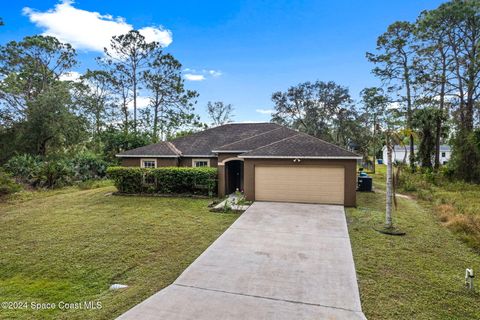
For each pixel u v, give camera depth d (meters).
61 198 15.18
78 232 9.06
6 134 26.92
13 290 5.55
